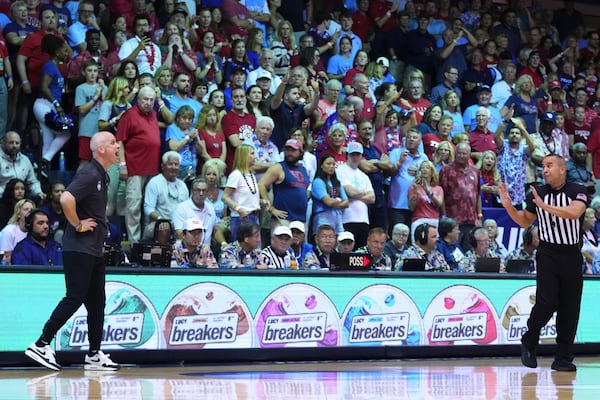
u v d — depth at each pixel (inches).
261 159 1082.1
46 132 1078.4
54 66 1095.6
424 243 946.1
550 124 1382.9
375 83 1350.9
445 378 638.5
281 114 1146.7
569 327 717.9
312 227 1041.5
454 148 1222.9
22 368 690.8
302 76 1214.3
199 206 959.6
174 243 883.4
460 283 863.7
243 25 1359.5
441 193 1125.7
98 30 1170.0
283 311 783.1
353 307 812.0
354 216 1059.9
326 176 1035.3
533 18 1712.6
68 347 711.1
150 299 737.6
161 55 1198.9
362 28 1487.5
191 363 748.0
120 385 561.9
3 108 1062.4
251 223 842.8
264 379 613.6
